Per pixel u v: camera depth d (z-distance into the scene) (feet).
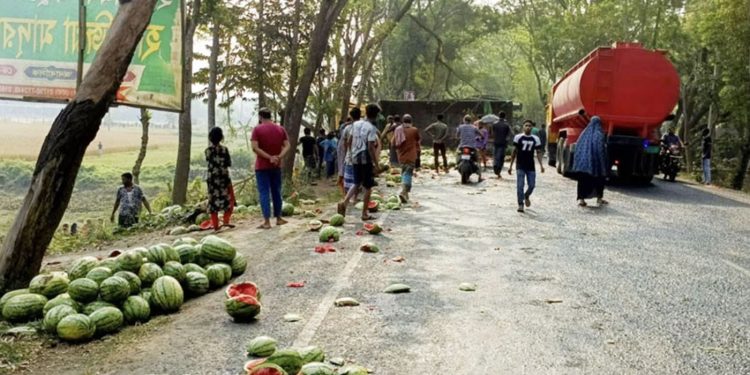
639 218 44.88
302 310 22.20
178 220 48.29
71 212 115.34
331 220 40.24
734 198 61.21
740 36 96.63
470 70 223.10
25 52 46.52
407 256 30.99
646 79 65.57
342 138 50.19
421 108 126.82
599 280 26.71
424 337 19.42
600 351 18.43
